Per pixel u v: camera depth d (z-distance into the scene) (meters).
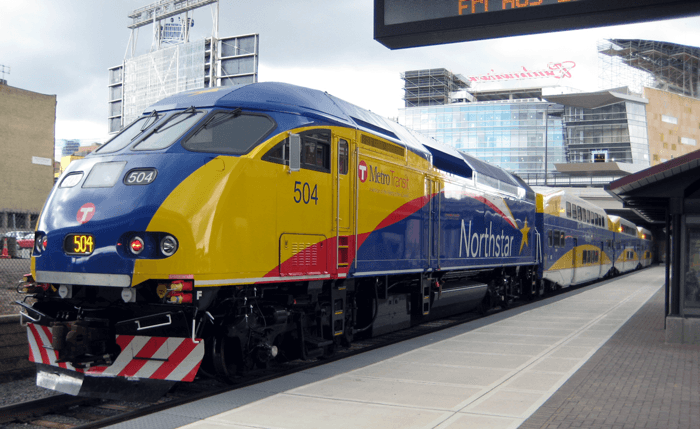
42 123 33.38
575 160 96.62
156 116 7.32
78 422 6.17
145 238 6.14
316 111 8.00
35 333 6.86
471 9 7.88
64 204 6.64
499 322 12.93
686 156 9.52
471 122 104.94
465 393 6.42
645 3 7.03
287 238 7.26
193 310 6.25
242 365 7.19
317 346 8.16
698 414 5.60
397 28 8.26
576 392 6.50
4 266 16.66
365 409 5.77
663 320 13.43
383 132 9.79
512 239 16.62
